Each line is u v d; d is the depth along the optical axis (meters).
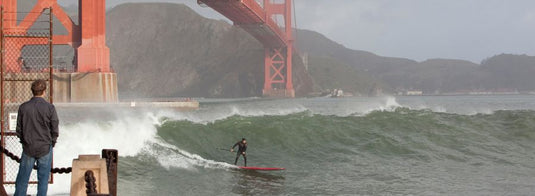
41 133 6.38
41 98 6.51
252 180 13.73
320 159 17.61
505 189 12.76
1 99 7.18
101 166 6.13
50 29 7.09
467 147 19.95
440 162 17.14
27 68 45.84
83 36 75.81
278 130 21.19
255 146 19.73
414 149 19.25
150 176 13.64
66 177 11.34
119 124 18.03
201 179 13.60
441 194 12.10
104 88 75.19
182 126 20.05
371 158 17.77
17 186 6.38
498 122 25.31
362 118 25.42
